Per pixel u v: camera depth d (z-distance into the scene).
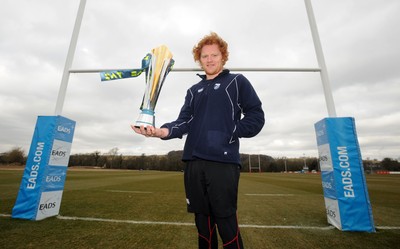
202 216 1.34
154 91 1.32
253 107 1.41
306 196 6.58
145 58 1.45
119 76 3.18
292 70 4.00
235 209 1.25
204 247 1.30
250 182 13.62
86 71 4.04
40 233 2.64
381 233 2.86
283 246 2.37
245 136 1.37
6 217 3.30
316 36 3.94
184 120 1.61
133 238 2.52
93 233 2.68
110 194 6.48
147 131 1.23
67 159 3.76
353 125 3.29
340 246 2.39
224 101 1.40
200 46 1.75
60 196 3.62
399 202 5.60
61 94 3.88
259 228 3.03
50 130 3.50
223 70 1.57
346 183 3.13
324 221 3.46
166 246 2.29
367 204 3.03
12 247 2.21
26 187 3.33
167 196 6.20
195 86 1.69
